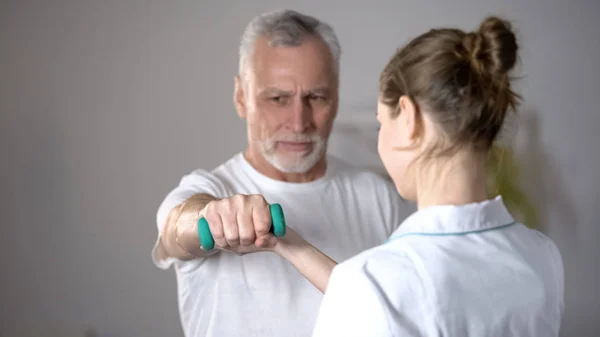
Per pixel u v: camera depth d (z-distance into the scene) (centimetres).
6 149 260
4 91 259
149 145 261
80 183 261
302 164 148
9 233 261
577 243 257
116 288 262
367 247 153
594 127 257
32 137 260
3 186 260
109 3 258
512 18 257
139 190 261
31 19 258
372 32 258
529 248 87
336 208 154
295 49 144
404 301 75
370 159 253
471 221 83
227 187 146
